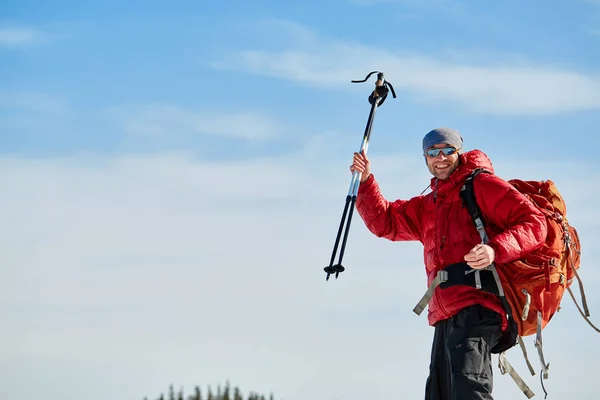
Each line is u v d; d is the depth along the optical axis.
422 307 6.73
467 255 6.23
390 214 7.40
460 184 6.80
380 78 7.57
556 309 6.63
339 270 7.08
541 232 6.41
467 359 6.36
